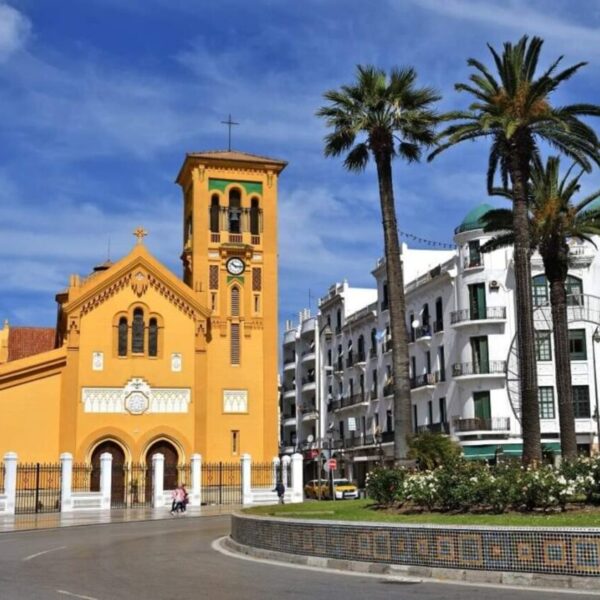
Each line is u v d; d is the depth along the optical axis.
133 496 57.59
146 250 61.06
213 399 61.16
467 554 17.70
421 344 70.88
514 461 25.95
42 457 56.78
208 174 64.31
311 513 26.42
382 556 19.30
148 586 17.08
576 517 19.95
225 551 25.16
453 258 66.25
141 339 60.16
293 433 109.94
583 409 59.75
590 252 61.62
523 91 33.09
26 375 57.41
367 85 36.94
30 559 23.23
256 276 63.94
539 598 14.76
